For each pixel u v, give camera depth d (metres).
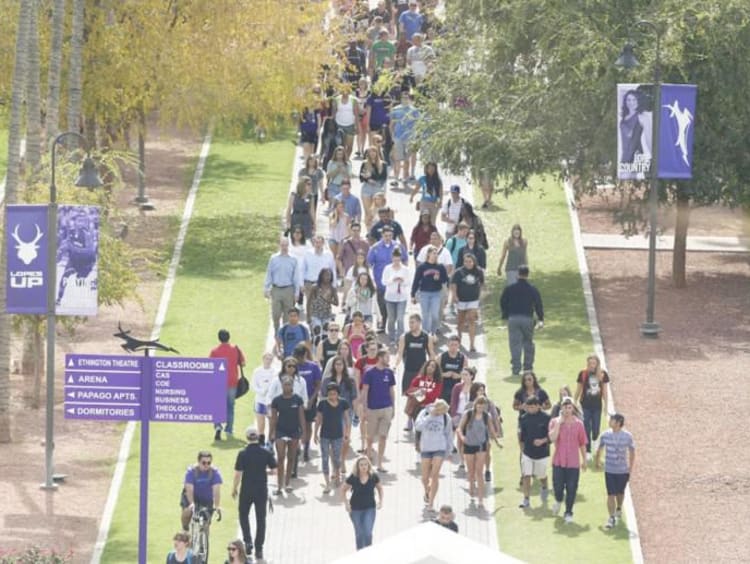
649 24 118.38
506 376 102.25
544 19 122.75
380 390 85.62
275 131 165.62
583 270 125.62
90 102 132.88
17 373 106.12
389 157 143.00
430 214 117.31
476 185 144.12
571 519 81.38
